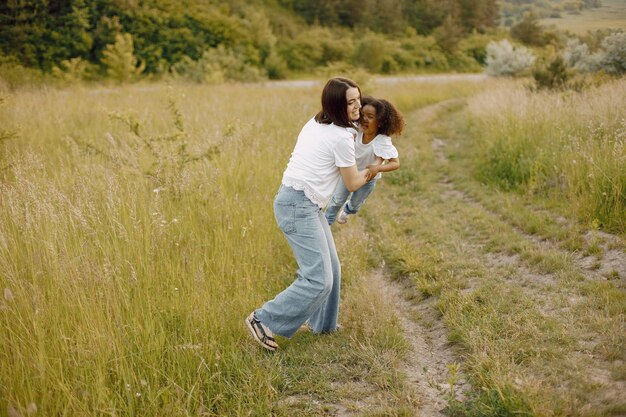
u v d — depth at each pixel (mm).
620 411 2848
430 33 46094
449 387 3398
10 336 3295
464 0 47281
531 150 8039
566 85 12141
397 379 3475
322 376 3566
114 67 23406
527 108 9500
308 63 34594
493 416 2951
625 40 12062
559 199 6527
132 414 3025
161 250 4465
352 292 4656
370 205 7426
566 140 7602
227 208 5465
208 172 6184
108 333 3434
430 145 11273
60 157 7000
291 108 12633
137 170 5938
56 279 3730
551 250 5145
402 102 16797
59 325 3553
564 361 3363
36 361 3088
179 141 6695
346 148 3500
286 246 5543
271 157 7332
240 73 26703
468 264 5156
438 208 7164
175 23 29875
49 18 26672
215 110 11289
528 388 3014
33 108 10484
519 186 7379
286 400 3355
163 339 3531
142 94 15336
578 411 2861
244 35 31953
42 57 25688
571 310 4020
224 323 3924
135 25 28469
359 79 17000
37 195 4719
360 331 4082
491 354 3488
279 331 3729
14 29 25000
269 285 4770
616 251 4883
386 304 4457
